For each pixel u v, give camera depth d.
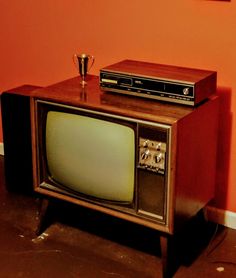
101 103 2.01
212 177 2.27
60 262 2.15
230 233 2.37
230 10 2.16
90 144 2.06
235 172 2.35
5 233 2.34
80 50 2.62
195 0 2.22
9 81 2.95
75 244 2.27
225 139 2.33
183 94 1.96
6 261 2.15
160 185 1.95
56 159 2.19
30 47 2.79
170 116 1.87
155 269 2.12
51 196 2.25
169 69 2.14
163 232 2.00
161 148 1.90
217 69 2.26
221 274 2.10
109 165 2.05
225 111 2.29
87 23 2.55
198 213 2.36
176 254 2.20
